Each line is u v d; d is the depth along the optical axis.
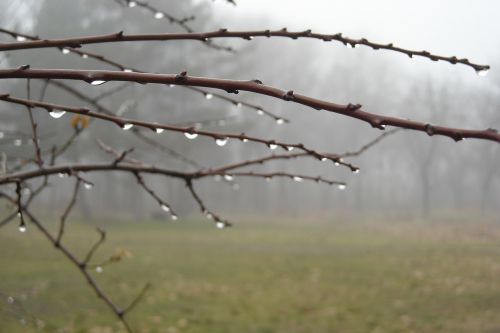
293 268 13.23
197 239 20.28
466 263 14.22
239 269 12.96
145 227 25.61
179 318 8.12
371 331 7.63
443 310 8.91
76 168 1.97
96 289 2.43
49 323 6.55
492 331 7.61
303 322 8.09
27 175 1.86
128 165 2.01
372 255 15.89
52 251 13.89
